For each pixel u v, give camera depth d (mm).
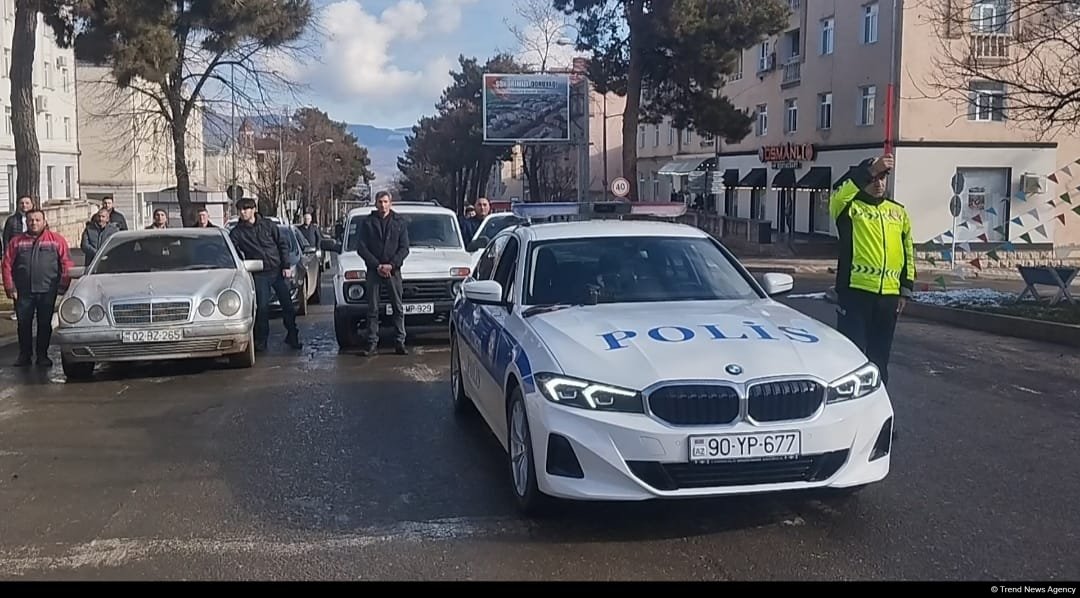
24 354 11766
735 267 7180
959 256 34312
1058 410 8531
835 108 40125
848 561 4941
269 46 31172
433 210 14898
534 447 5355
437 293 12727
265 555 5172
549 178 71438
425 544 5289
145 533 5555
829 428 5160
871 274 7461
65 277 11875
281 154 62094
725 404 5098
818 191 42406
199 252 11938
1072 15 16016
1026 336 13531
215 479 6668
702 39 33312
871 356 7680
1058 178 36094
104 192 65188
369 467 6902
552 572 4855
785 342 5535
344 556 5133
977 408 8617
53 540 5465
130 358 10461
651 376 5145
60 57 57094
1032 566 4855
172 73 30531
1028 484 6250
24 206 18125
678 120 37125
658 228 7531
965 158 35844
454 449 7395
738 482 5098
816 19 41625
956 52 34000
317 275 20047
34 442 7832
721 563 4938
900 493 6055
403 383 10203
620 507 5797
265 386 10125
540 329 5941
